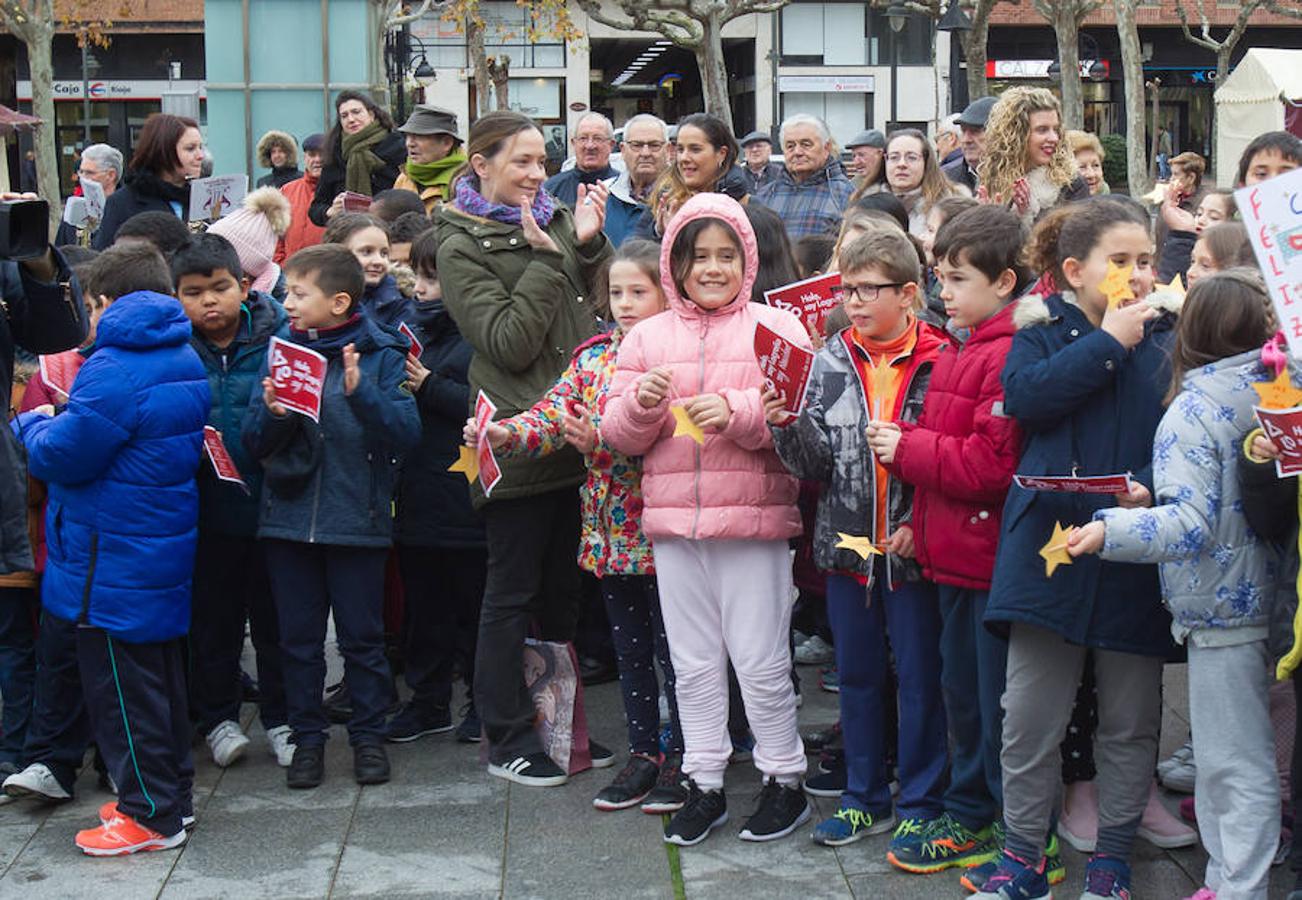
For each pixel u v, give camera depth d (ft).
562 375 16.40
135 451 14.89
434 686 18.40
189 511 15.28
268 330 17.48
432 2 90.58
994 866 13.64
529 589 16.53
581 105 82.58
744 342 14.98
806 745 17.43
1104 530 11.68
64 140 117.80
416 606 18.34
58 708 16.16
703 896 13.74
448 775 17.01
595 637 20.49
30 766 16.17
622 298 15.92
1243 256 14.71
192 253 16.93
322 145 31.12
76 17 107.34
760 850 14.71
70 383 17.34
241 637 18.01
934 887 13.80
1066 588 12.65
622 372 15.17
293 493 16.61
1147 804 14.33
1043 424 12.83
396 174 30.12
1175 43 133.90
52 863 14.83
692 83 148.05
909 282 14.42
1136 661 12.99
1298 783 12.64
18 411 17.81
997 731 13.75
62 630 15.88
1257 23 133.08
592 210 17.21
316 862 14.70
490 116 16.55
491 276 16.34
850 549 14.44
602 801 15.80
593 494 15.97
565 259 16.78
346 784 16.78
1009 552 12.92
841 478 14.53
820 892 13.76
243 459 17.29
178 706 15.51
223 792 16.66
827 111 131.54
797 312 16.35
